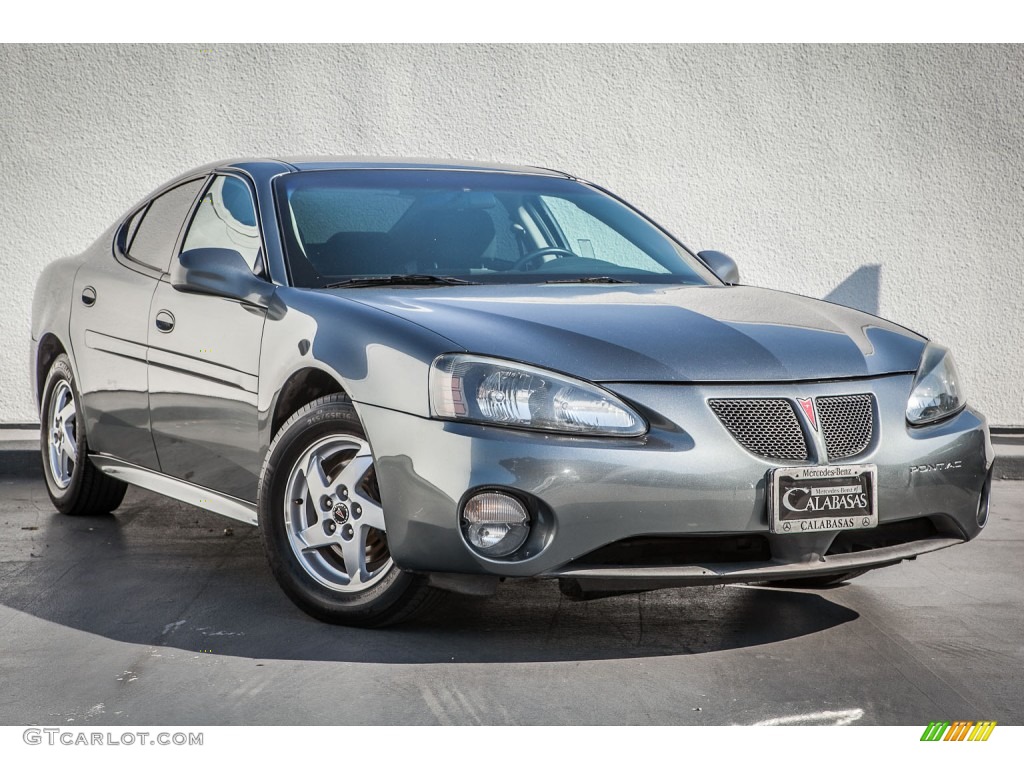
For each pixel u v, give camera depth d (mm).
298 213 4012
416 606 3379
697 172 6715
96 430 4703
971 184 6699
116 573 4172
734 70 6664
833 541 3344
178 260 3951
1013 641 3463
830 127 6684
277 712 2836
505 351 3184
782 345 3395
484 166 4648
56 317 4949
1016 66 6637
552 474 3045
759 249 6746
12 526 4949
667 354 3250
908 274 6746
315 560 3564
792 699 2951
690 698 2951
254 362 3699
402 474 3170
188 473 4137
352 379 3307
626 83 6672
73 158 6559
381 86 6629
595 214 4484
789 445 3223
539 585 4023
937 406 3543
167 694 2953
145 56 6547
